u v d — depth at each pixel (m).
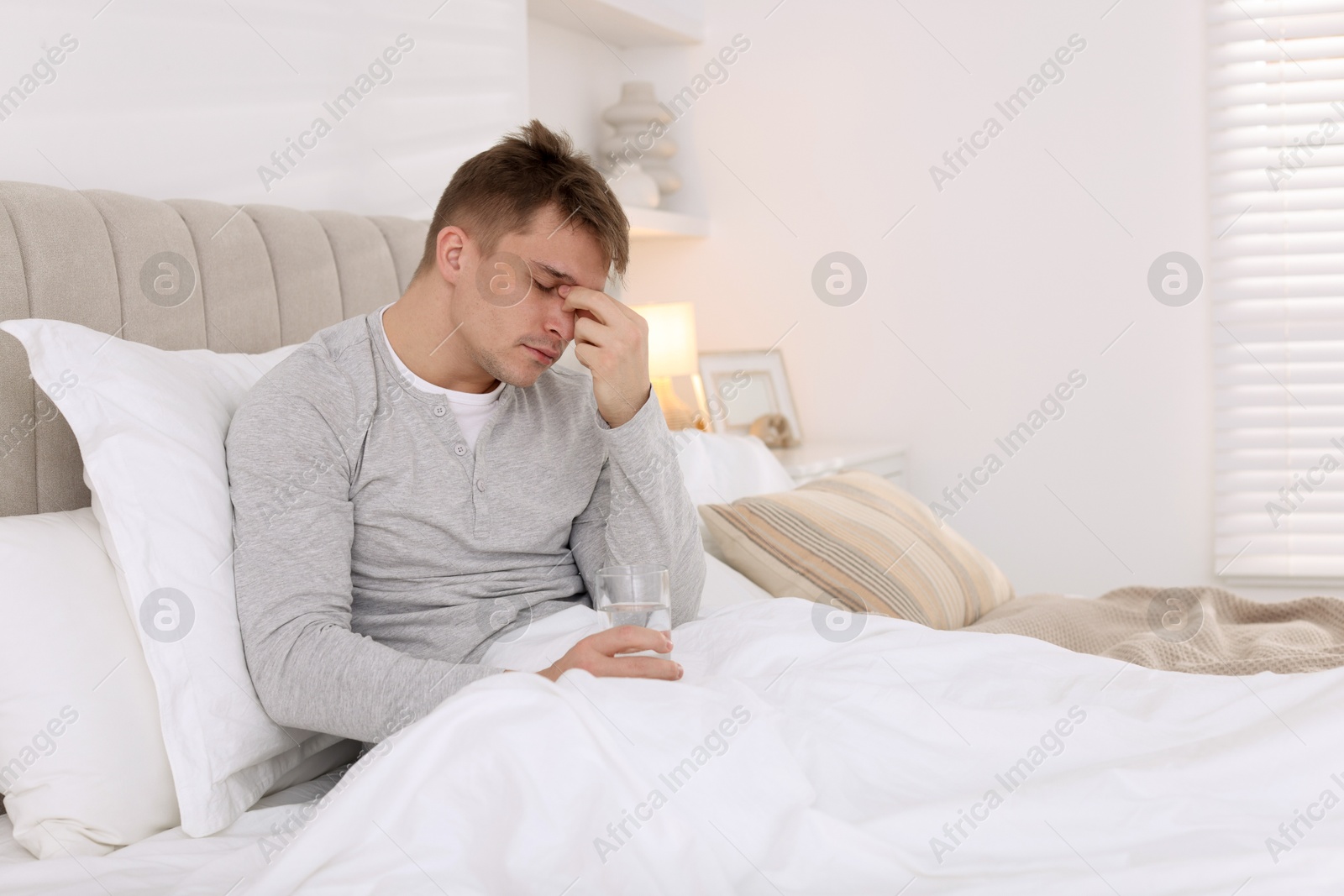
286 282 1.74
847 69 3.33
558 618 1.30
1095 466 3.15
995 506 3.25
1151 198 3.06
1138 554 3.13
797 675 1.09
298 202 2.00
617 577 1.10
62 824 1.04
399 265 2.00
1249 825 0.90
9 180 1.50
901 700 1.04
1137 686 1.11
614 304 1.30
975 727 1.01
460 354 1.30
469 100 2.45
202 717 1.08
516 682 0.94
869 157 3.32
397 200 2.24
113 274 1.44
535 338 1.28
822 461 2.81
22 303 1.32
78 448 1.34
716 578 1.77
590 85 3.34
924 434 3.32
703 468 2.17
